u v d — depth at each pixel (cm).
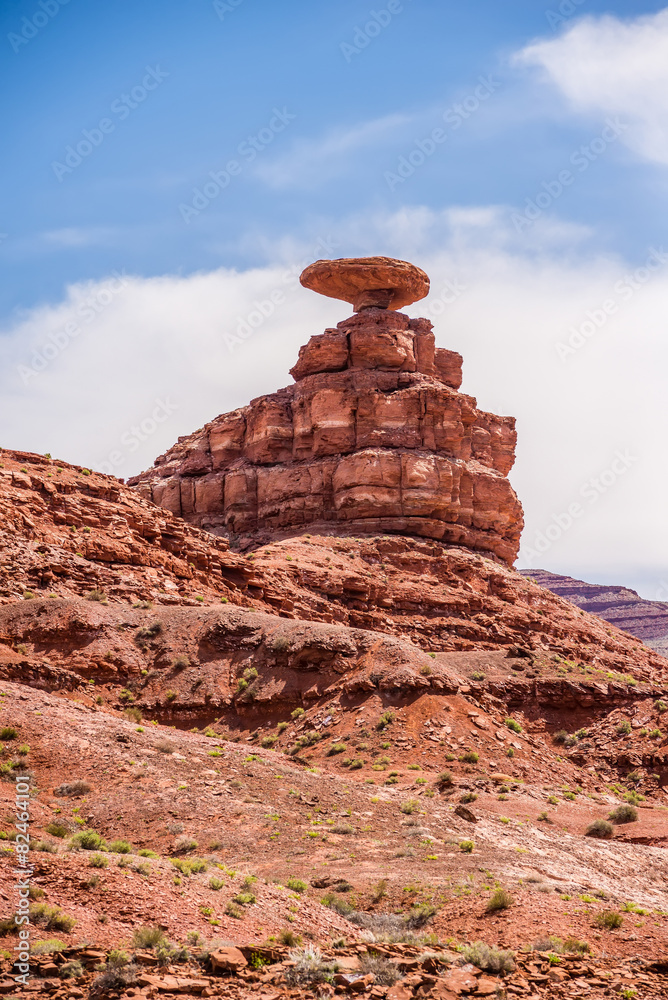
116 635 6062
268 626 6378
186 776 3681
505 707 6350
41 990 1573
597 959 2108
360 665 5862
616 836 4059
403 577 10000
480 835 3472
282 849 3081
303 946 1953
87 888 2005
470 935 2306
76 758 3684
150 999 1564
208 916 2025
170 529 8156
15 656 5559
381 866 2888
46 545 6950
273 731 5578
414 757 5019
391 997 1702
